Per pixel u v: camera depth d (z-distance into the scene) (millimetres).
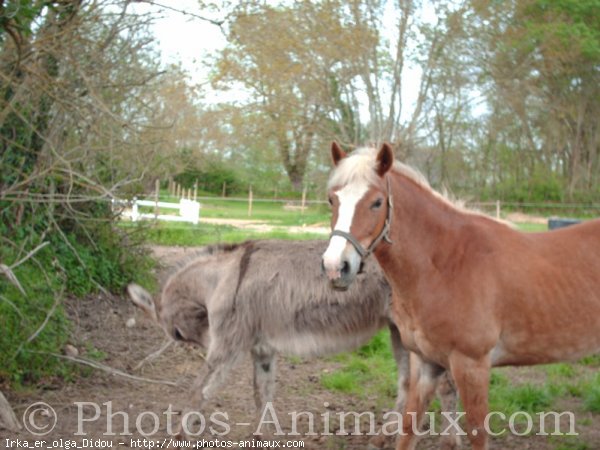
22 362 6004
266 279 5109
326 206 27750
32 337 5633
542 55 24234
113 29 6230
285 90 20109
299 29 19266
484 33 20734
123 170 8703
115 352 7191
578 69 30359
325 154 22641
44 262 7660
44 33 5629
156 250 14250
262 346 5219
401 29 20266
